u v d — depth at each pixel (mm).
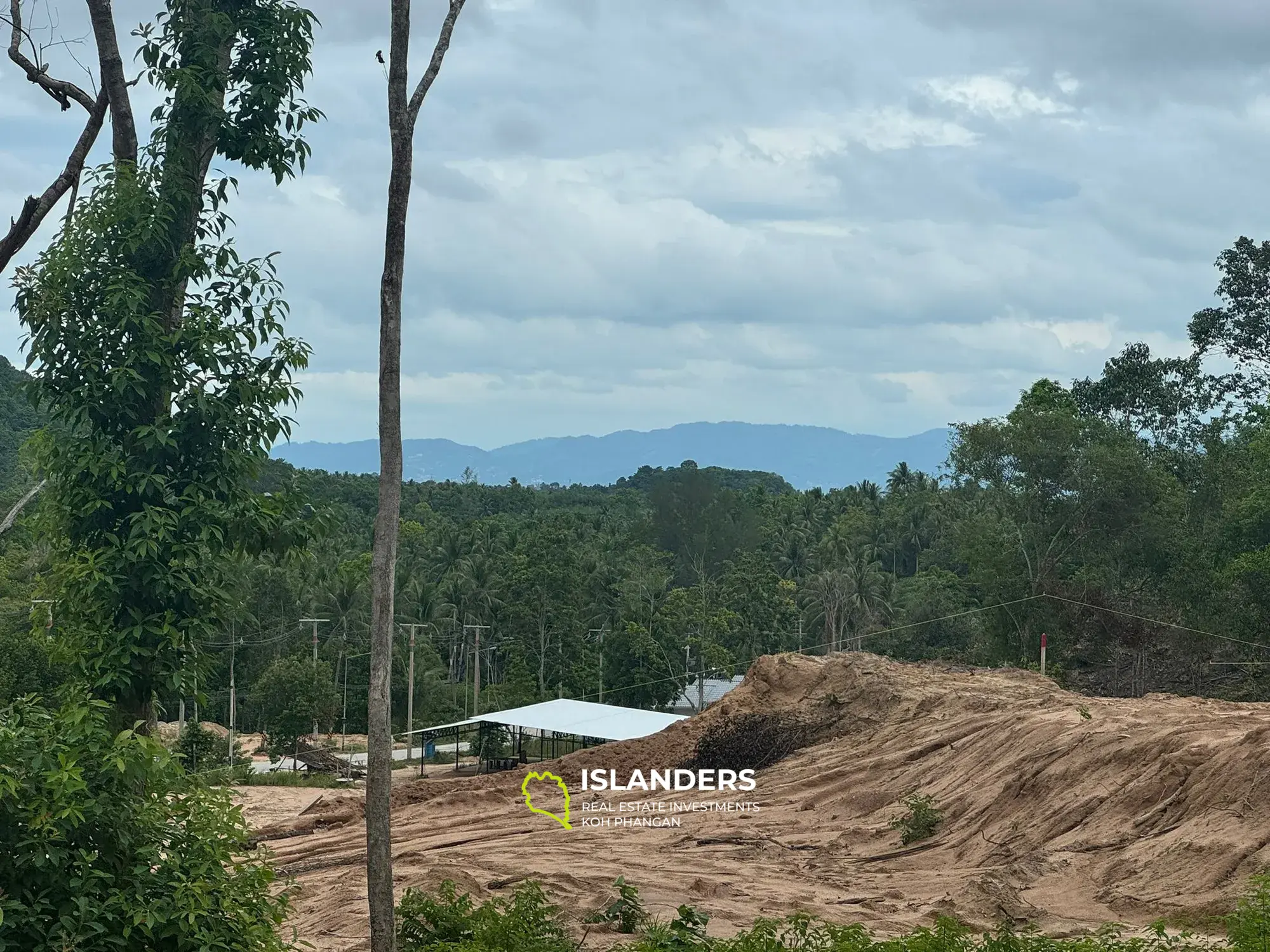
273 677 62125
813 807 24531
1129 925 14742
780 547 97312
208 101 17297
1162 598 50469
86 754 9117
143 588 16719
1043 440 52688
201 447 17203
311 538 17984
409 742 57094
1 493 52500
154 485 16750
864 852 20859
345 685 69500
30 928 8477
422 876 18016
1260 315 62031
